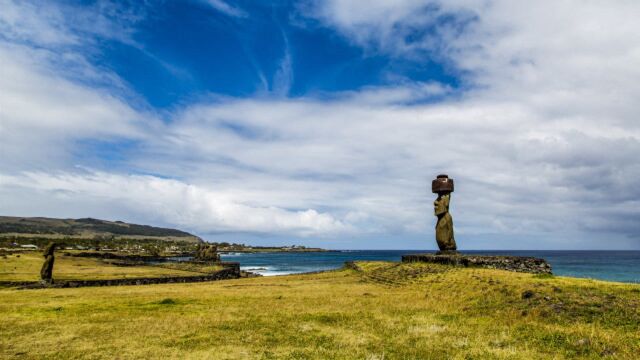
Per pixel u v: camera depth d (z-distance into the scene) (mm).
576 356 12922
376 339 15656
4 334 17234
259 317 20859
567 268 104812
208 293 33594
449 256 39688
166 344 15375
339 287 36500
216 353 14023
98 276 55875
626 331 14875
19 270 60469
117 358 13633
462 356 13141
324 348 14523
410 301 25047
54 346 15234
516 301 20547
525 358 12781
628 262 141250
